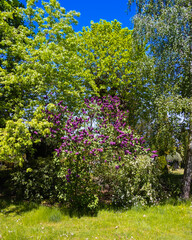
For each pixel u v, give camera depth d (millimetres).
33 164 6906
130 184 6473
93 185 6020
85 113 6672
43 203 6344
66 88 7945
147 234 4180
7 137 5195
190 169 7230
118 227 4559
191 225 4754
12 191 7156
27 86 6875
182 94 7656
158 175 7289
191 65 7109
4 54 7074
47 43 8039
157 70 7648
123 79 12367
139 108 9539
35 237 3869
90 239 3877
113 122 7035
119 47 12719
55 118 6254
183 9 6766
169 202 6602
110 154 6008
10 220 5004
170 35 6922
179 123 7352
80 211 5676
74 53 8820
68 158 5770
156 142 7762
